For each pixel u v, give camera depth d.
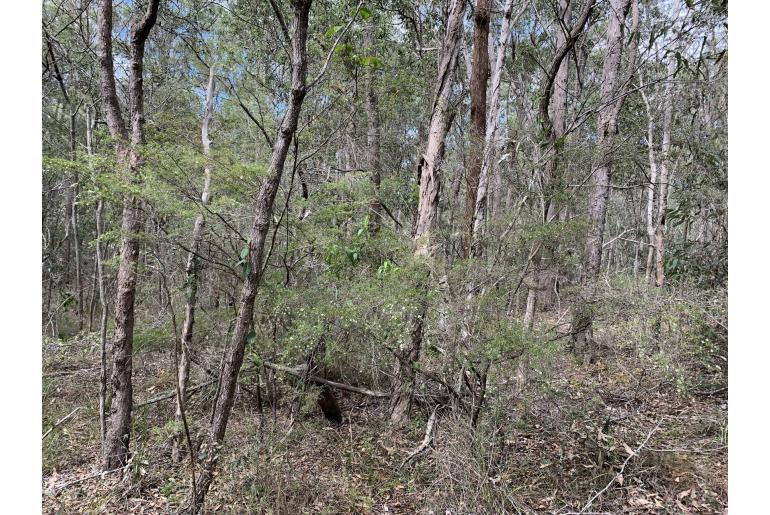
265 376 4.18
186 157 3.01
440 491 3.22
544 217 4.56
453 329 3.54
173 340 4.40
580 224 4.12
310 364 4.25
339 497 3.32
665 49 6.38
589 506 3.05
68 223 9.82
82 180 3.64
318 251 4.40
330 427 4.45
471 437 3.31
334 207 4.47
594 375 5.46
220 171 3.19
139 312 4.37
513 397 3.56
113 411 3.71
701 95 5.80
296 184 5.28
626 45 7.16
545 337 3.88
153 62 6.73
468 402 3.81
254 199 3.37
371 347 4.07
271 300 4.04
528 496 3.21
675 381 4.68
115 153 3.51
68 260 10.22
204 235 3.75
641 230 11.14
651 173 7.00
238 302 4.26
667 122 6.31
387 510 3.22
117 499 3.33
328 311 3.75
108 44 3.65
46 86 6.90
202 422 4.23
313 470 3.67
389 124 8.00
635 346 5.09
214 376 4.26
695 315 4.51
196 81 6.38
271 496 3.14
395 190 6.60
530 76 9.33
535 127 5.32
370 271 4.41
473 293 3.66
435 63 7.83
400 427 4.23
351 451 3.96
